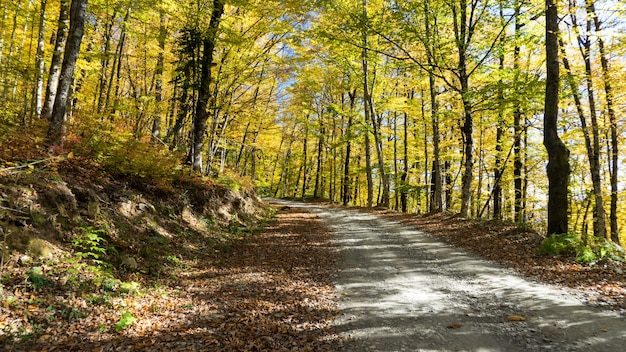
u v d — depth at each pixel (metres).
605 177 20.12
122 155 10.34
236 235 13.30
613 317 5.21
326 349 4.73
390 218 18.48
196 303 6.38
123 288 6.16
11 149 7.88
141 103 15.19
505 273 7.90
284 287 7.61
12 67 10.90
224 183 16.77
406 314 5.88
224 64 15.91
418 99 22.00
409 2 14.83
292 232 14.93
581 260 7.95
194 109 14.88
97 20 14.46
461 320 5.50
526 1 13.08
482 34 15.47
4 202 6.09
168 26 14.38
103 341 4.57
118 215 8.80
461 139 23.00
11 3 11.68
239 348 4.71
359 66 23.81
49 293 5.16
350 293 7.17
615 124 14.27
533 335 4.84
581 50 13.62
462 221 14.41
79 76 13.72
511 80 14.34
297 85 26.89
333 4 14.87
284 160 48.09
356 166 33.47
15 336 4.18
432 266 8.92
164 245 9.18
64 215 7.16
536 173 21.80
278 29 14.73
